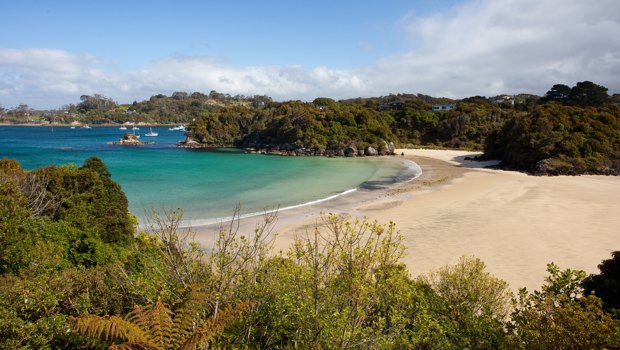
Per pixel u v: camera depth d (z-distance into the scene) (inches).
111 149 3941.9
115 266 368.2
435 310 360.5
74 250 586.9
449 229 1001.5
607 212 1160.2
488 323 334.0
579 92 4347.9
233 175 2181.3
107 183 970.7
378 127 3727.9
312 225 1074.7
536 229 984.3
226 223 1101.1
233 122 4608.8
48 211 814.5
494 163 2684.5
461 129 4156.0
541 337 246.2
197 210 1296.8
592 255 794.2
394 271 263.0
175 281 292.8
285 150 3732.8
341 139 3540.8
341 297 248.8
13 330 257.8
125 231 863.1
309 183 1897.1
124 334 232.2
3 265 451.2
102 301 310.3
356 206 1344.7
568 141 2223.2
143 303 296.7
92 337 259.4
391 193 1594.5
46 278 336.8
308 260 274.1
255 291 282.7
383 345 243.0
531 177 2001.7
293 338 258.5
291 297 257.8
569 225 1016.9
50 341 271.4
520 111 4301.2
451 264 749.9
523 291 330.6
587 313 246.7
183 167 2546.8
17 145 4301.2
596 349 221.8
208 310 279.0
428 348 295.1
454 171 2304.4
